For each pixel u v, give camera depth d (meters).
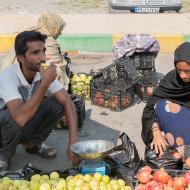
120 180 4.36
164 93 5.16
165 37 11.26
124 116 7.42
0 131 5.23
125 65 8.05
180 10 15.90
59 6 17.66
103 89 7.72
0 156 5.32
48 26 7.01
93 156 4.50
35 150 5.96
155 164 4.75
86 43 11.44
